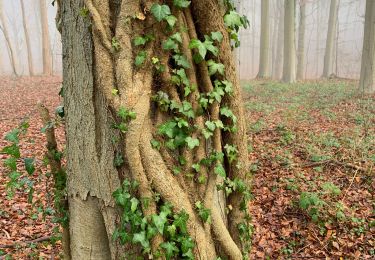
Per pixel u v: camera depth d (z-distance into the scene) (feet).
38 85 65.26
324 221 17.10
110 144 7.70
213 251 8.41
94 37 7.40
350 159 23.41
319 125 33.12
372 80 49.75
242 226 9.57
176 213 7.56
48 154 9.47
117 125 7.43
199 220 8.06
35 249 15.23
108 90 7.40
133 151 7.30
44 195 19.26
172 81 7.62
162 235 7.52
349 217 17.16
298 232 16.60
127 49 7.29
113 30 7.43
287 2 69.00
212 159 8.24
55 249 15.23
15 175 9.72
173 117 7.82
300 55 89.81
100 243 8.33
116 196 7.52
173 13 7.41
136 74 7.37
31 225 17.11
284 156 24.79
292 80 70.54
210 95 8.12
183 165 7.93
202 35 7.98
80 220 8.32
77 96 7.91
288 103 45.68
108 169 7.76
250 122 34.47
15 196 19.34
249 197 9.59
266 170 22.95
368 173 21.22
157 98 7.55
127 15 7.22
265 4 79.25
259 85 64.28
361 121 33.68
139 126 7.29
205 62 7.99
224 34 8.11
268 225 17.43
